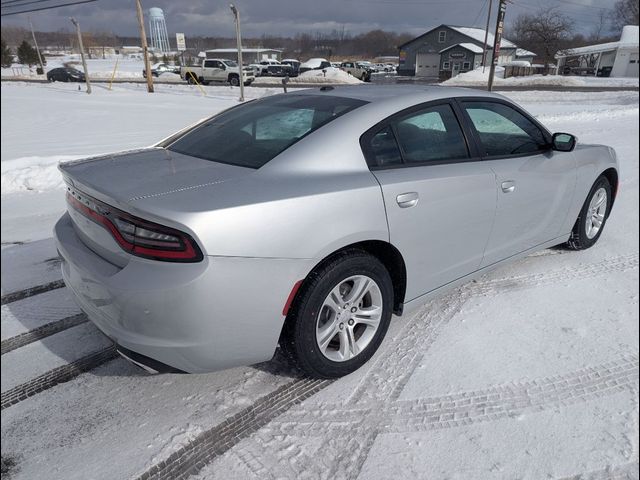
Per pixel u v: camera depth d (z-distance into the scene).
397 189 2.44
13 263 4.06
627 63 50.03
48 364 2.68
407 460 2.01
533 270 3.80
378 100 2.68
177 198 1.98
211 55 52.88
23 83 34.47
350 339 2.48
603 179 4.04
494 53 22.17
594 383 2.46
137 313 1.96
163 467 1.99
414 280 2.69
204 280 1.89
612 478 1.92
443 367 2.59
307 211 2.12
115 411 2.31
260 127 2.66
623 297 3.35
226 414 2.28
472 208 2.83
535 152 3.35
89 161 2.62
